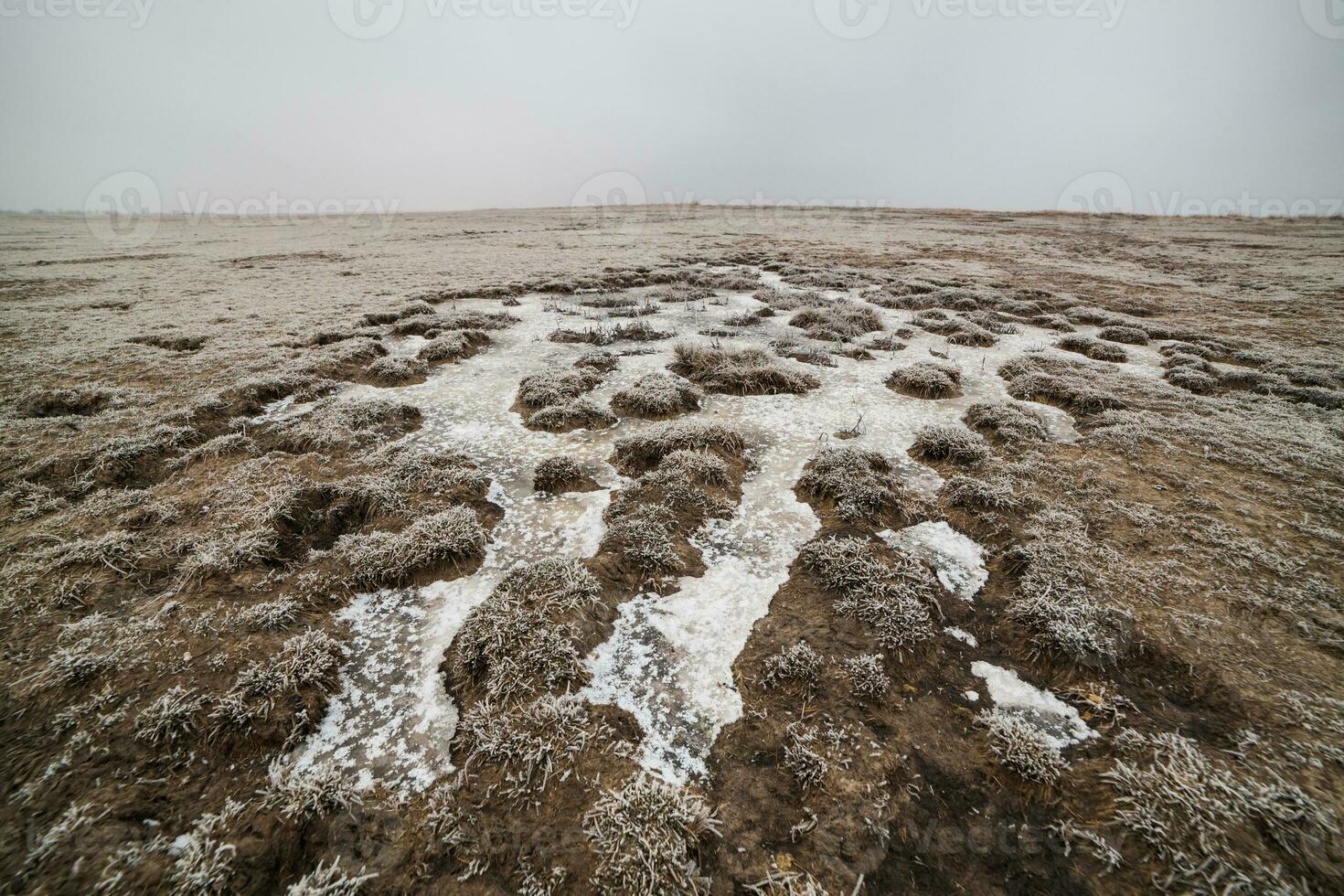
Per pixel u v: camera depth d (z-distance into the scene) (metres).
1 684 5.96
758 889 4.50
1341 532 8.85
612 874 4.51
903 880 4.55
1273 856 4.48
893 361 18.31
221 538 8.45
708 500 9.90
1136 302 27.95
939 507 9.91
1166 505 9.72
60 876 4.38
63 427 12.39
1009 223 72.19
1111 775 5.20
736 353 17.55
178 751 5.38
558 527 9.34
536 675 6.31
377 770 5.44
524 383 15.33
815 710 6.03
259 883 4.51
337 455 11.43
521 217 99.00
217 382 15.33
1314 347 20.47
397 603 7.67
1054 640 6.72
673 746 5.69
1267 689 6.01
